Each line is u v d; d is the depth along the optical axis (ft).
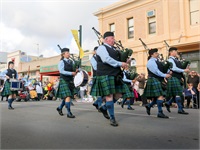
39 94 38.63
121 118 13.94
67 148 7.39
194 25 37.83
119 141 8.24
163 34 41.16
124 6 47.65
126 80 19.97
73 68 15.19
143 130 10.16
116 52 11.85
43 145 7.73
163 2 41.27
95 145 7.72
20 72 95.81
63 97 14.29
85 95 40.52
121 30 48.26
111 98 11.62
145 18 44.11
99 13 51.93
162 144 7.88
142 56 44.16
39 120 12.94
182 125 11.48
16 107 21.44
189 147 7.53
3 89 19.67
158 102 14.65
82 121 12.59
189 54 37.29
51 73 59.67
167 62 15.35
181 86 17.02
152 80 15.12
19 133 9.54
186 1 38.60
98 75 11.91
